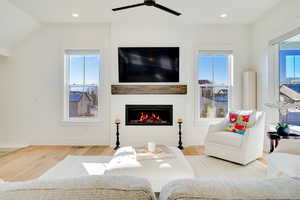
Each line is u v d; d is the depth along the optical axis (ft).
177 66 13.71
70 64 14.32
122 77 13.71
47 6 11.26
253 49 13.78
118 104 13.62
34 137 13.93
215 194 1.47
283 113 11.12
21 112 13.92
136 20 13.21
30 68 13.89
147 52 13.67
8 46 13.51
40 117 13.94
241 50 13.97
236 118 11.05
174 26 13.73
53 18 12.93
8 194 1.44
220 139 10.46
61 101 13.87
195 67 13.83
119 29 13.64
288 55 10.87
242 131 10.42
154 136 13.65
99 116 13.92
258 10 11.73
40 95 13.94
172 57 13.71
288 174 5.11
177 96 13.67
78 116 14.40
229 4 11.02
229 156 10.07
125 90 13.56
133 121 13.89
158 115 14.07
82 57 14.26
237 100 13.94
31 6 11.24
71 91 14.34
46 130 13.94
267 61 12.17
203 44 13.89
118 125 13.53
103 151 12.41
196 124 13.88
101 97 13.87
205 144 11.18
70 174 8.82
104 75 13.84
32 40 13.89
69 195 1.44
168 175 6.10
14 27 12.46
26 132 13.94
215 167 9.49
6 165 9.96
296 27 9.64
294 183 1.62
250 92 13.20
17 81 13.91
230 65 14.26
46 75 13.92
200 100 14.29
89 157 11.19
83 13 12.19
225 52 14.02
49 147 13.35
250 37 13.98
